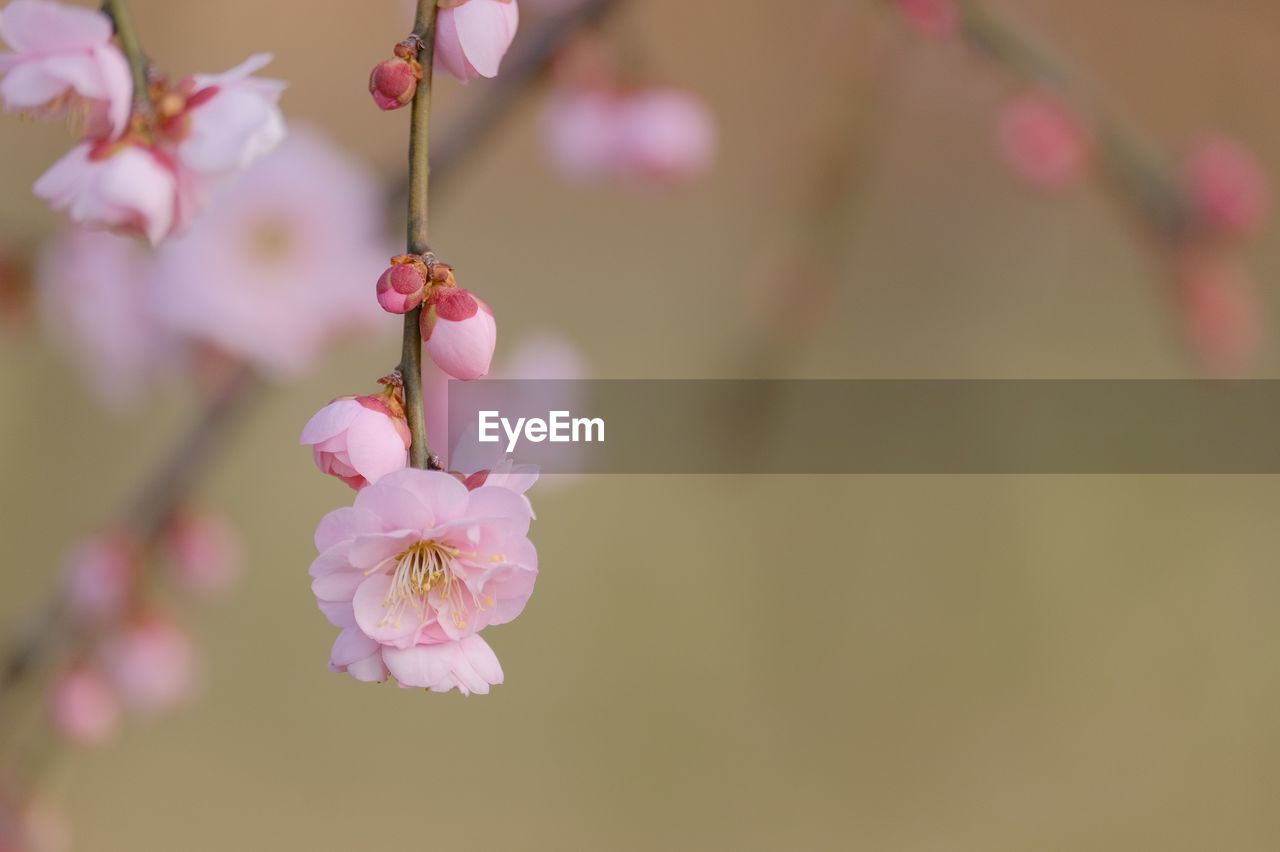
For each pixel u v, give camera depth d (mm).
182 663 829
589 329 1581
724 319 1462
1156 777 1514
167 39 1129
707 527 1554
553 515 1536
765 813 1505
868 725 1527
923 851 1504
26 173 976
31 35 625
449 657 602
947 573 1546
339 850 1406
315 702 1435
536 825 1465
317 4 1351
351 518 600
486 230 1615
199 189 631
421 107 613
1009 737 1526
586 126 895
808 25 1462
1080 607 1543
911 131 1466
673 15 1475
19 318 828
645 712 1512
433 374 740
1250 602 1531
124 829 1346
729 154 1509
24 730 808
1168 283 885
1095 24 1381
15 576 1188
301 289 786
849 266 1521
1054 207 1521
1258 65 1400
